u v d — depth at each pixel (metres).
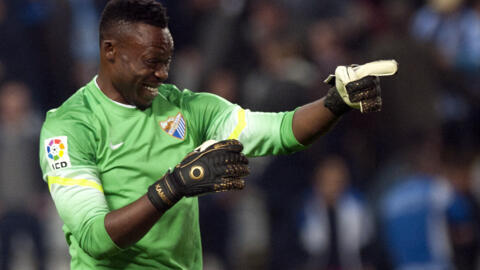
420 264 27.62
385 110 31.47
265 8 35.28
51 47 36.66
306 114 12.73
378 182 29.22
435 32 36.12
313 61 33.84
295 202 30.53
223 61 34.84
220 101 13.38
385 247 28.28
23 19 36.38
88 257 12.83
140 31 12.11
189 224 12.97
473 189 30.11
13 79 35.53
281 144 12.89
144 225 11.50
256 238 30.59
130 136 12.57
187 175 11.40
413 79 31.53
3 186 32.12
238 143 11.57
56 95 36.66
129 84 12.35
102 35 12.41
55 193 12.25
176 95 13.20
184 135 12.92
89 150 12.42
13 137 32.38
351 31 35.16
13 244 32.22
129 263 12.72
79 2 38.22
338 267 29.19
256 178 31.27
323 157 30.77
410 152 29.23
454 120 32.31
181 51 36.56
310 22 35.47
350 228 29.20
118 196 12.59
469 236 27.84
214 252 31.27
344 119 31.56
